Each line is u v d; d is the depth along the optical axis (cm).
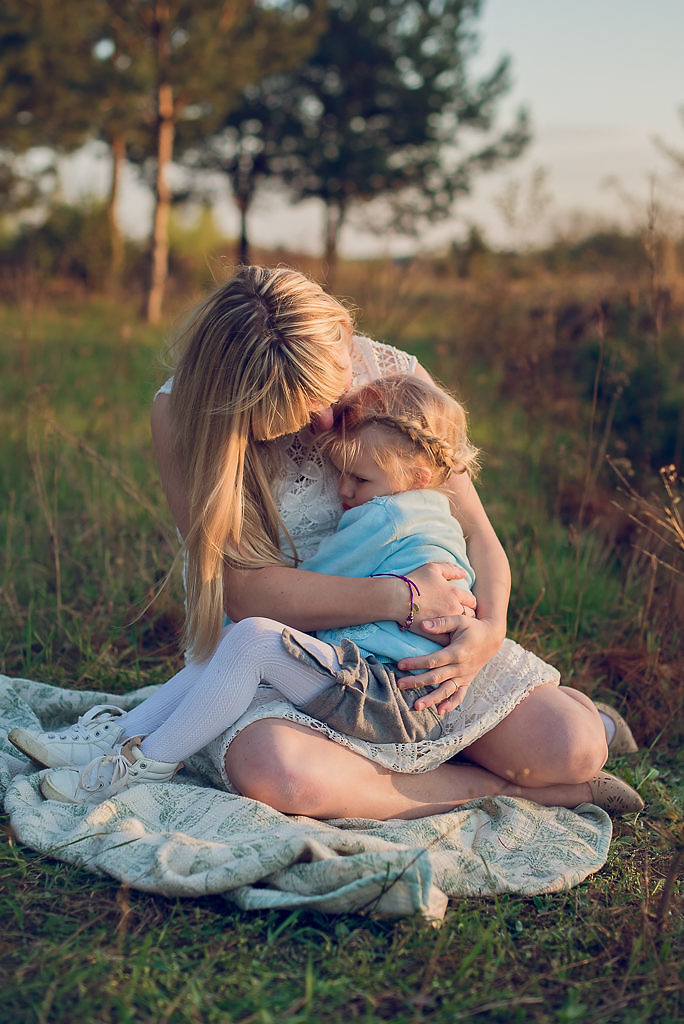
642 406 431
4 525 357
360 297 529
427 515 213
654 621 297
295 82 1742
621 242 629
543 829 201
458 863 183
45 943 159
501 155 1831
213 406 199
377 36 1722
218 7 1230
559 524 371
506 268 679
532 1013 148
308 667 191
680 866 193
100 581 324
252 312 198
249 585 206
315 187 1798
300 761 186
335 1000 149
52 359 591
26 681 244
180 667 284
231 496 202
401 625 203
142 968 152
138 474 417
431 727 198
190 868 173
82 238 1480
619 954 165
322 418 211
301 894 171
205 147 1725
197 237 2123
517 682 208
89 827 184
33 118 1295
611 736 238
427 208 1828
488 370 614
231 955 158
